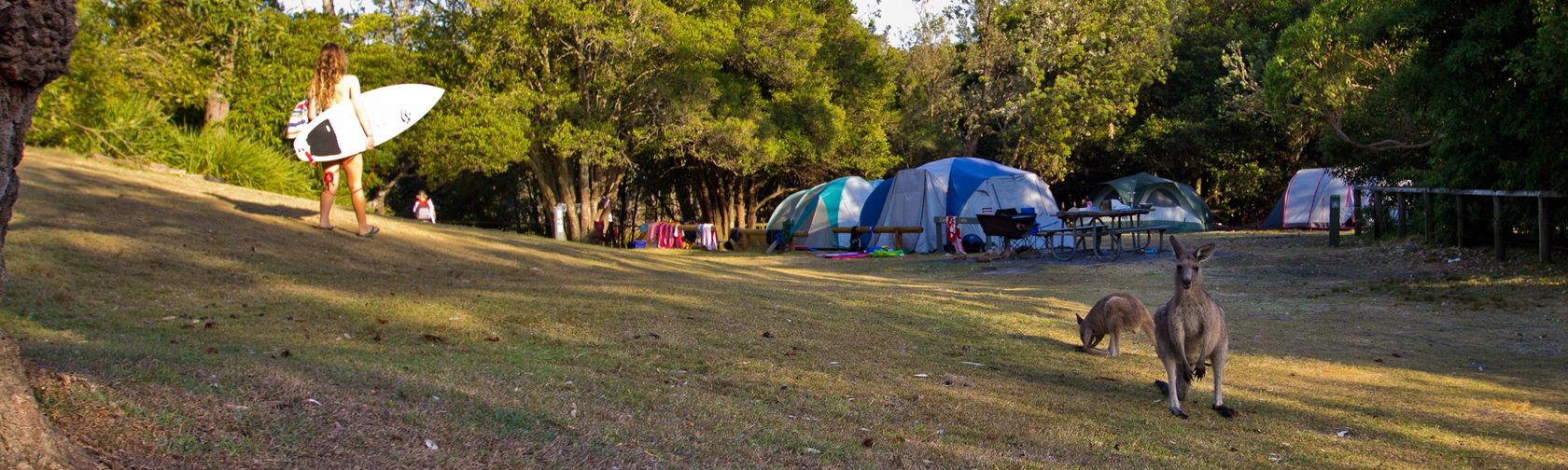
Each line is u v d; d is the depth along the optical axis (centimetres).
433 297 867
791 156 2967
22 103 300
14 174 316
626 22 2380
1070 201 4506
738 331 802
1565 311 1084
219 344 567
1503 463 516
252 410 391
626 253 1714
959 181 2477
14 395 294
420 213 2394
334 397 435
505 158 2331
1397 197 1914
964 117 3850
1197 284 602
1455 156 1608
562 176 2866
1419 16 1316
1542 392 704
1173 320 607
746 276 1440
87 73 1477
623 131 2686
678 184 3841
